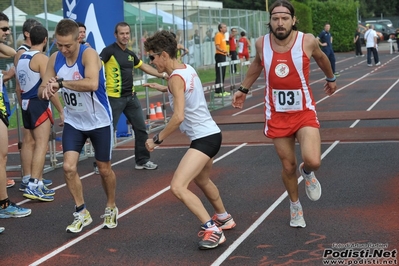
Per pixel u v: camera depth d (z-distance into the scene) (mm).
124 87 16156
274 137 10117
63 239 10930
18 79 13984
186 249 9969
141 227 11336
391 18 124750
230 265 9117
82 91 10195
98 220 12008
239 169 15844
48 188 15086
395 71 45219
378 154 16516
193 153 9688
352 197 12477
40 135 13914
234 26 60156
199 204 9766
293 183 10484
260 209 12023
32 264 9734
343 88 35281
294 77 9773
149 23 44156
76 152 10836
